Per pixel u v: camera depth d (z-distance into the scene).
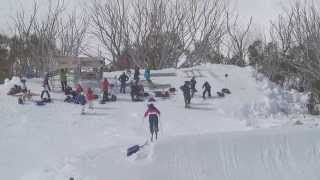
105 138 39.72
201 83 55.09
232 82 55.47
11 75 75.75
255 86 54.50
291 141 32.66
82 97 46.28
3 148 36.75
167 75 58.31
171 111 47.31
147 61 80.44
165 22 81.81
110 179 29.09
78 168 31.22
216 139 33.28
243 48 83.50
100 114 45.84
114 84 54.72
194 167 30.28
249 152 31.73
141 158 31.92
